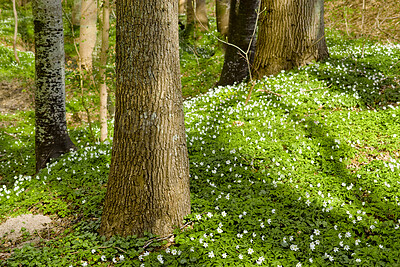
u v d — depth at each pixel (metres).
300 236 4.26
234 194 5.27
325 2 17.20
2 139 11.18
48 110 8.00
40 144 8.09
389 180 5.38
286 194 5.20
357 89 8.17
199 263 3.84
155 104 4.09
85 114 12.76
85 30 13.48
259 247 4.08
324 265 3.76
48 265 3.98
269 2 9.05
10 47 18.38
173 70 4.18
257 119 7.66
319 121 7.23
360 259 3.80
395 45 11.70
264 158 6.21
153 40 3.96
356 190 5.32
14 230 5.02
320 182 5.54
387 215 4.73
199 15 19.73
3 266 4.06
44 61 7.79
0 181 8.36
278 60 9.26
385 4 12.84
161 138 4.16
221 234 4.31
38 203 5.74
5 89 14.92
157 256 3.87
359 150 6.33
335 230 4.34
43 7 7.50
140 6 3.88
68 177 6.47
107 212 4.44
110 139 8.89
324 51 9.59
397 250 3.93
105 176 6.35
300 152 6.28
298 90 8.31
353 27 14.38
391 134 6.57
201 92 13.52
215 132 7.46
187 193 4.57
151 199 4.24
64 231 4.88
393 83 8.34
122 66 4.08
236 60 11.45
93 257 4.07
